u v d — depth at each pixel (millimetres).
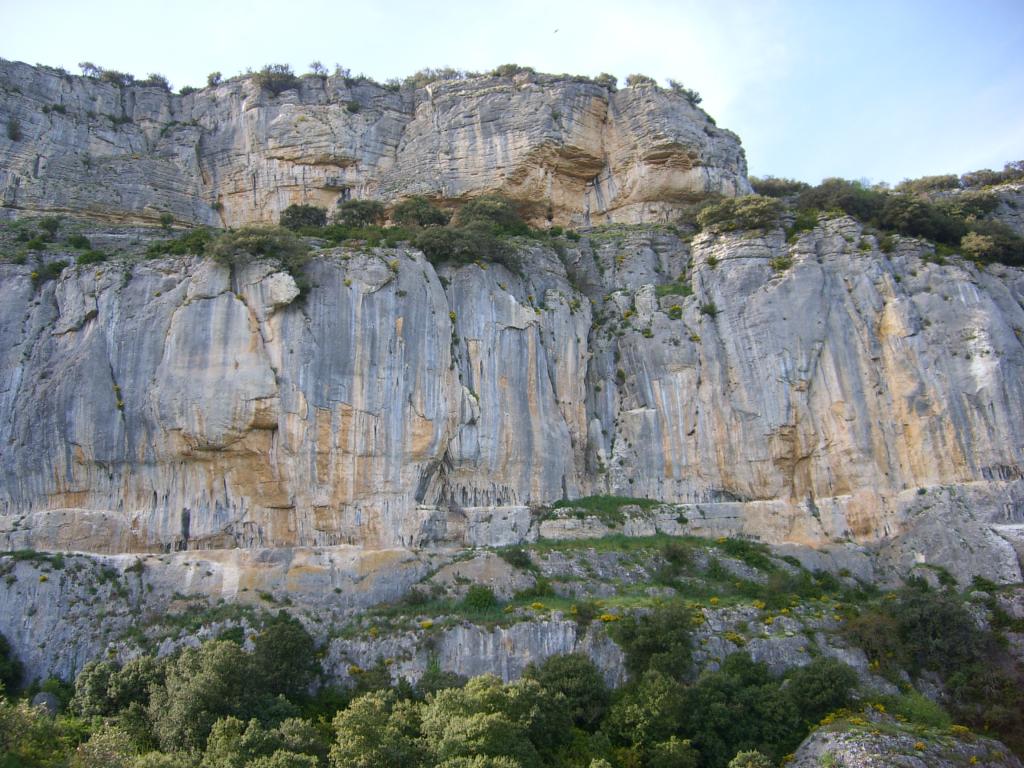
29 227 67312
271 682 43719
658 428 65250
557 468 61625
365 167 85438
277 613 49469
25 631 48906
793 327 64500
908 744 41688
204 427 53656
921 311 64562
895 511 59688
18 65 81938
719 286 67875
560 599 51781
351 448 54812
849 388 62875
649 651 46312
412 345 57844
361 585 51562
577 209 84188
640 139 82500
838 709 44531
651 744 41906
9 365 56594
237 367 54750
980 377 61188
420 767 36750
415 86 91250
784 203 76562
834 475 61656
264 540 53500
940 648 48500
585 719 43781
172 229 73750
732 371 65062
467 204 78750
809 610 51781
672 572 55500
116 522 53594
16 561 51031
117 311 57406
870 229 69375
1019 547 55125
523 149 81188
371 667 46531
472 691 41188
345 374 55750
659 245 74875
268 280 56625
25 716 36031
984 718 45688
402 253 60562
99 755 35344
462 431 58344
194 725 39344
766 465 62250
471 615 48906
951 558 56344
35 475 54188
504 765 35719
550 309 66312
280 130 84875
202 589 50969
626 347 68312
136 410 55094
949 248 68875
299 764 35438
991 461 59062
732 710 43250
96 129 82938
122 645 47719
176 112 89312
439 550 54750
